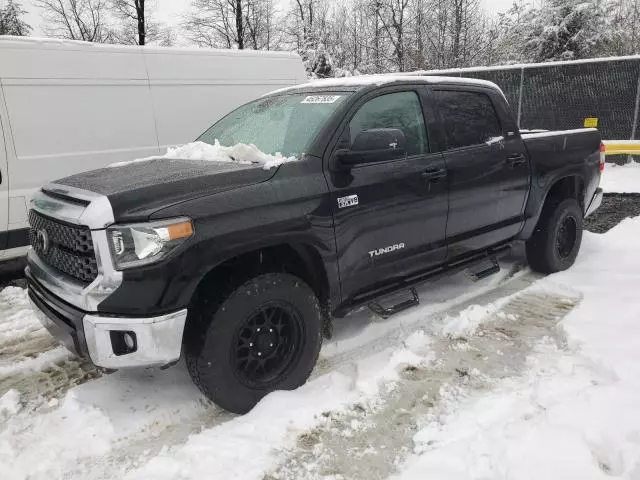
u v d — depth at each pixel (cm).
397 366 343
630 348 338
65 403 309
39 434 285
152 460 257
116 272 254
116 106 612
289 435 274
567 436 252
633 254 546
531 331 392
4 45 531
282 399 297
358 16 3306
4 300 503
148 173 307
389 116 365
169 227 256
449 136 401
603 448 246
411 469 245
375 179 340
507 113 456
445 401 304
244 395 292
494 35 2808
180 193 271
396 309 363
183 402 312
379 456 260
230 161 327
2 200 530
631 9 2548
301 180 307
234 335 282
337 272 326
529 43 2078
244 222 279
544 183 478
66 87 572
